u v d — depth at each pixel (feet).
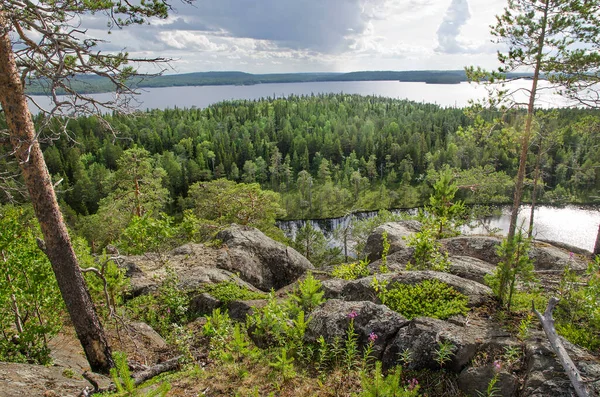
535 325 18.86
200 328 29.07
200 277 39.45
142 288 38.09
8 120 18.52
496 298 22.67
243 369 18.56
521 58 40.60
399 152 338.95
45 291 22.82
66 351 25.98
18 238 22.25
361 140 380.17
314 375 18.21
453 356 16.72
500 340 17.34
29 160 19.12
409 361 17.38
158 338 28.76
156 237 46.39
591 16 36.52
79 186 228.22
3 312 22.36
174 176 268.21
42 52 17.61
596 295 20.44
